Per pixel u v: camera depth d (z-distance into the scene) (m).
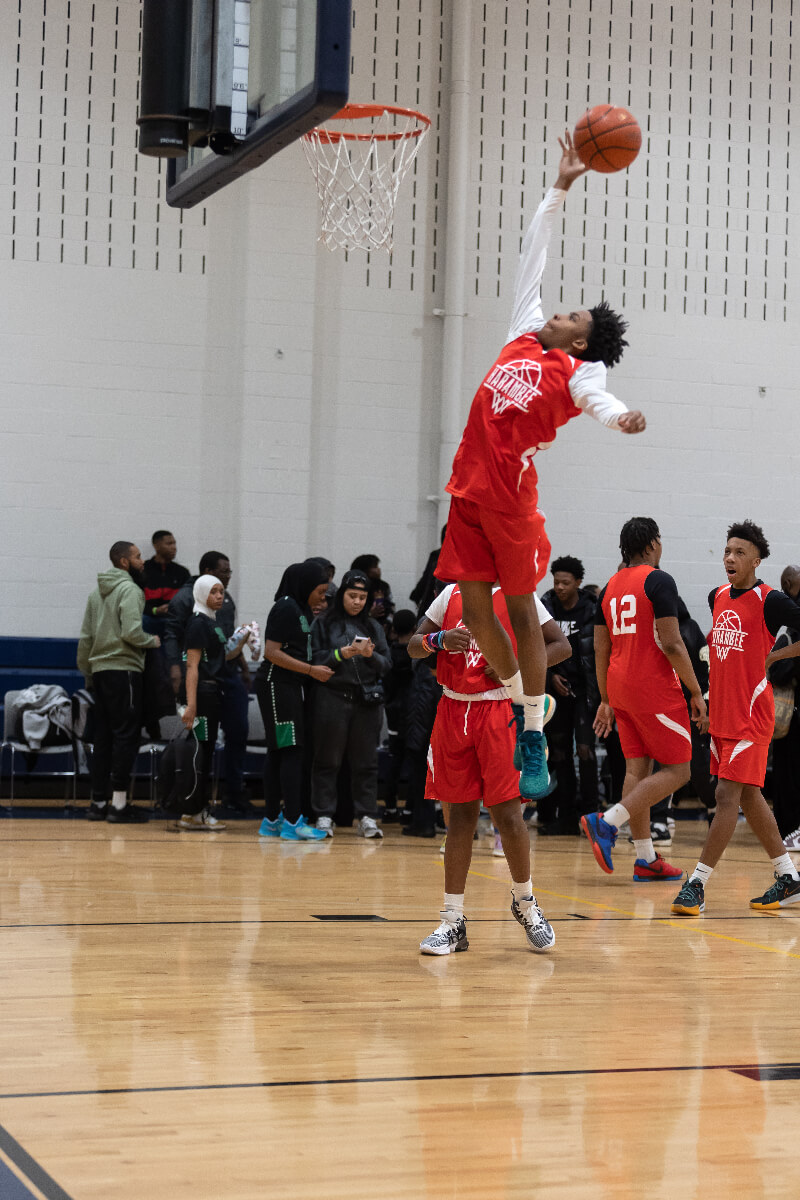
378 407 12.61
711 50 13.44
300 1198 2.63
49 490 11.89
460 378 12.71
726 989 4.76
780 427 13.53
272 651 9.02
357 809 9.48
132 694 9.66
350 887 6.89
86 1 12.06
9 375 11.82
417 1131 3.06
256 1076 3.46
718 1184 2.79
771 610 6.36
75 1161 2.79
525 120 12.96
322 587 9.27
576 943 5.60
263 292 12.32
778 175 13.62
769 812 6.63
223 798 10.99
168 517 12.16
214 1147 2.90
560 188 4.57
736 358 13.43
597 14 13.13
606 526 13.06
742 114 13.53
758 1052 3.88
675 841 9.95
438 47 12.78
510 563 4.27
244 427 12.24
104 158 12.09
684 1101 3.36
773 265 13.57
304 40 4.99
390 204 12.51
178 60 5.58
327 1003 4.33
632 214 13.21
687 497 13.27
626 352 13.17
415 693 9.59
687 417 13.29
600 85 13.14
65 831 9.05
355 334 12.56
